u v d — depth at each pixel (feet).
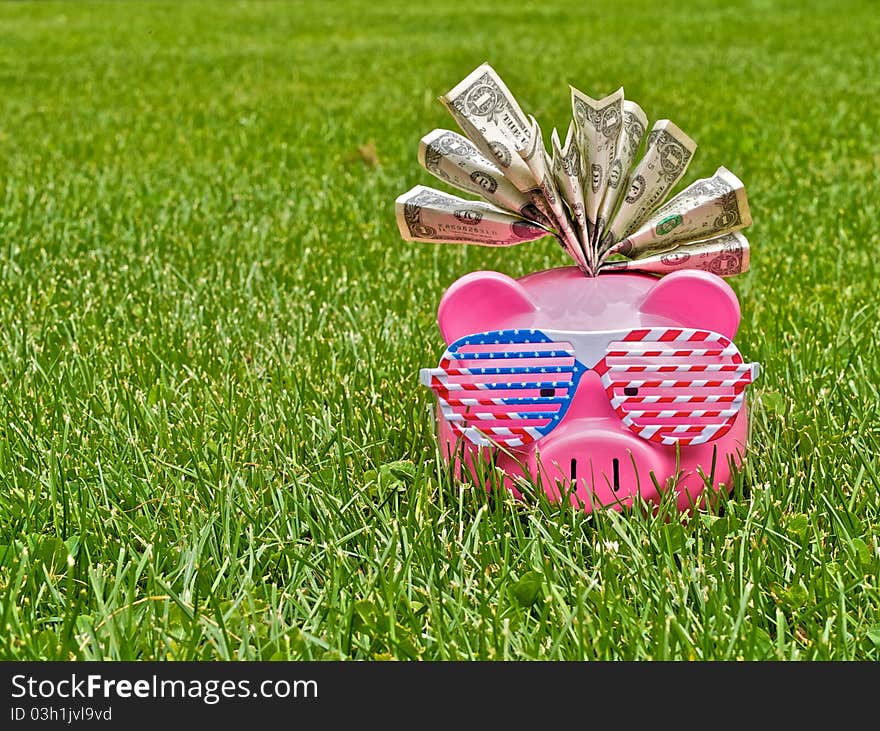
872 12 18.92
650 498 3.72
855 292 4.94
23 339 4.58
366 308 4.89
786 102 9.62
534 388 3.72
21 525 3.76
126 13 22.40
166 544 3.69
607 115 3.79
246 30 18.67
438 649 3.42
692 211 3.82
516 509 3.75
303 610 3.50
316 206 6.37
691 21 18.39
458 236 3.86
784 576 3.58
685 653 3.39
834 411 4.17
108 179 7.00
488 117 3.76
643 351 3.69
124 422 4.14
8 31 18.40
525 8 22.15
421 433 4.07
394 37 17.28
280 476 3.92
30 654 3.42
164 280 5.15
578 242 3.81
